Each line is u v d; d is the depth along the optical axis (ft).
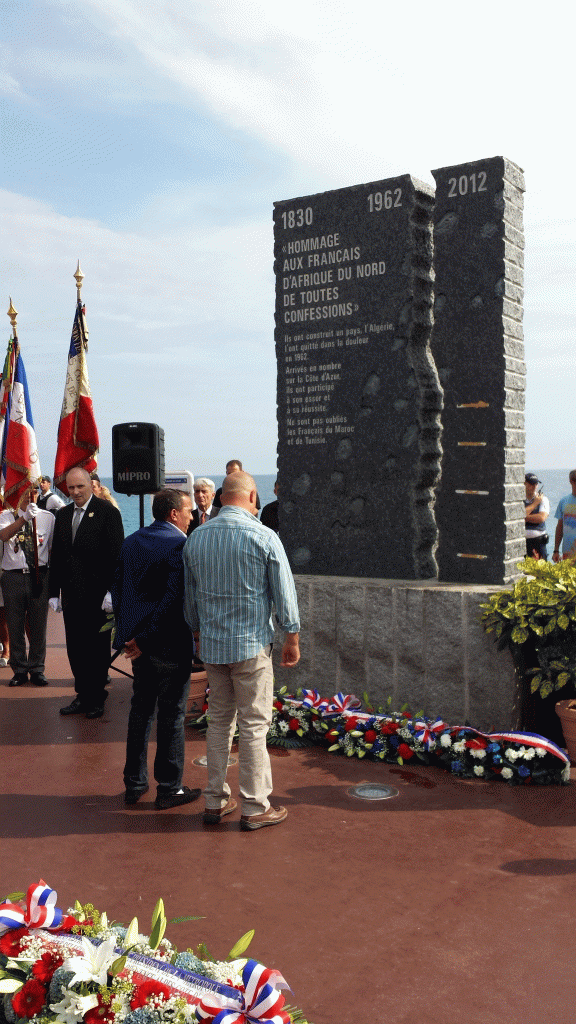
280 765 18.48
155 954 7.93
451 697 19.54
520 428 20.86
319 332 22.66
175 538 16.20
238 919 11.53
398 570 21.70
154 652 16.02
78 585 22.68
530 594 17.92
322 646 21.43
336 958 10.47
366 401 21.94
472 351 20.40
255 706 14.93
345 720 19.49
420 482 21.36
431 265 21.72
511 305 20.34
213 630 14.90
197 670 22.76
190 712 22.26
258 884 12.64
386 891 12.33
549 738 18.88
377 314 21.63
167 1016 7.22
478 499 20.51
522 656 18.99
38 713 23.41
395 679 20.33
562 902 11.90
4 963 8.28
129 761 16.43
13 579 26.73
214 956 10.48
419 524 21.63
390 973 10.12
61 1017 7.29
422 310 21.43
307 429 23.00
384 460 21.75
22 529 26.91
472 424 20.52
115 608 16.51
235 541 14.96
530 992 9.72
